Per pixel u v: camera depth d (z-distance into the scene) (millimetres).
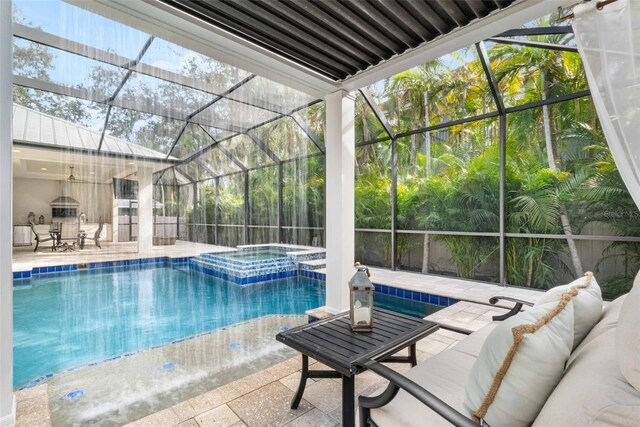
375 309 2100
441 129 5273
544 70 4141
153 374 2188
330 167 3301
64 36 1870
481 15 2139
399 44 2490
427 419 1050
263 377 2074
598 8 1667
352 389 1353
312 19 2137
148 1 1852
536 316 960
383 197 6008
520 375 858
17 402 1854
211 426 1589
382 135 6062
